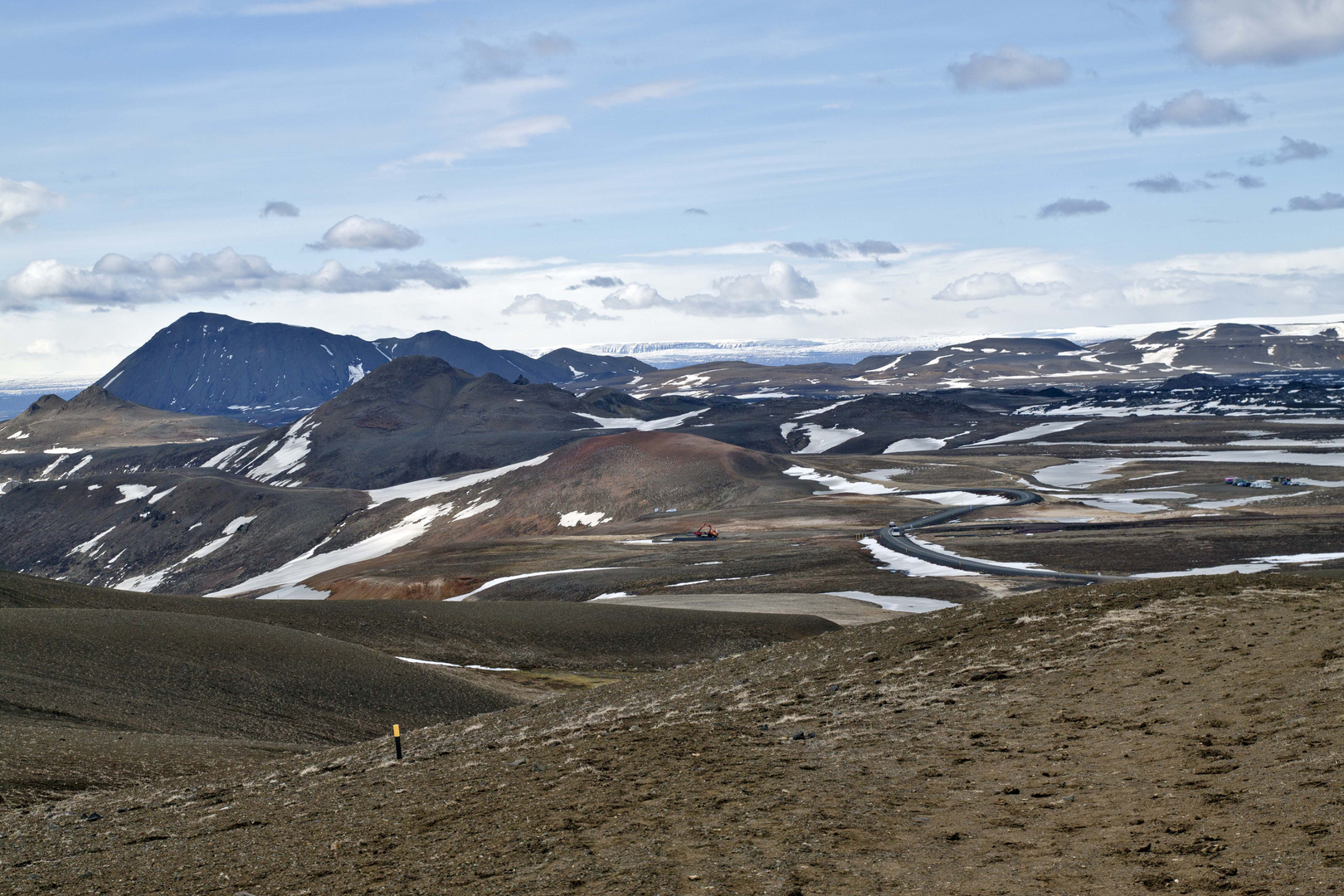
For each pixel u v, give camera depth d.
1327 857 10.83
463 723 34.03
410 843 17.09
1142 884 11.26
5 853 21.12
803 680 28.66
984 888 11.73
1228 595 27.66
